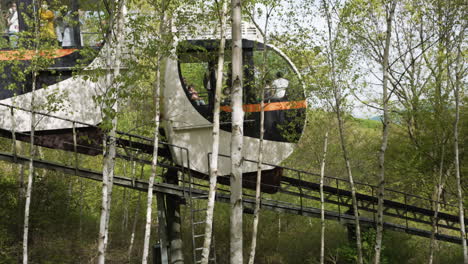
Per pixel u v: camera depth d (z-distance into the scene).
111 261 15.85
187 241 17.70
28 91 11.03
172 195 12.80
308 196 13.42
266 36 11.26
